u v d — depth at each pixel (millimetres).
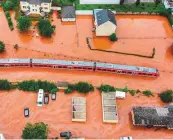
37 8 143500
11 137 105562
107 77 126438
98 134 109000
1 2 149875
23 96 116562
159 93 122875
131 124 112625
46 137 103125
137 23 150250
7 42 134625
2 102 114125
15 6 148250
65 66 125625
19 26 136250
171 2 155750
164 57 136875
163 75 129750
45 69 126188
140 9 154875
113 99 116938
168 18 153000
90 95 119375
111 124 111938
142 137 109750
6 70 124375
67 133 106688
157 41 142875
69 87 119312
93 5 153750
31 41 136125
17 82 119812
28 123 104000
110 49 137000
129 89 123000
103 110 113500
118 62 132375
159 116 111625
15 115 111062
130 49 138000
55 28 142625
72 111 112000
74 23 146250
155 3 157375
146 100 120312
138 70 126688
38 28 139625
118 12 152250
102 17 138000
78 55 132875
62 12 146500
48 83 119375
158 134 111000
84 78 125000
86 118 112438
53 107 114500
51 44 136000
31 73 124312
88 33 142500
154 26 149875
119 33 144125
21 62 124062
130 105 118188
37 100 114312
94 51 135375
